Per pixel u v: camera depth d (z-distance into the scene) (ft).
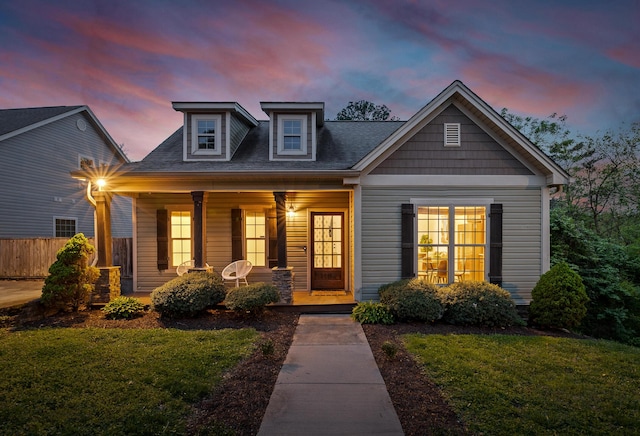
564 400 11.18
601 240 32.19
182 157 27.76
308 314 22.95
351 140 30.81
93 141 52.47
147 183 23.98
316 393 11.76
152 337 17.08
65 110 47.14
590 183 50.39
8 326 19.35
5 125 41.27
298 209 28.53
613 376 13.24
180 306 20.62
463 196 24.03
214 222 28.86
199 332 18.06
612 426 9.72
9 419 9.64
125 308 21.47
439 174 23.99
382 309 21.06
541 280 21.77
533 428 9.51
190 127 27.55
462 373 13.08
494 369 13.53
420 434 9.32
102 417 9.75
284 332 18.80
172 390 11.42
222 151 27.40
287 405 10.93
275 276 23.38
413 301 20.17
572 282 20.53
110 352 14.85
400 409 10.68
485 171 24.06
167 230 28.86
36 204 43.01
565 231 30.48
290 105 26.63
